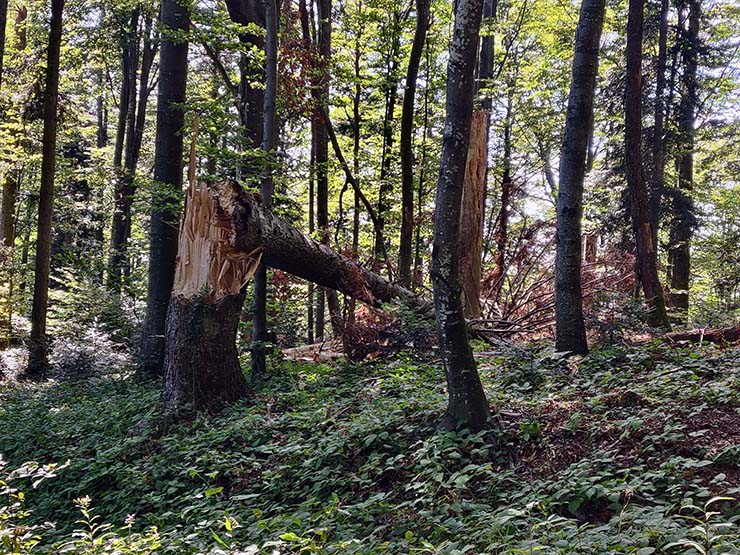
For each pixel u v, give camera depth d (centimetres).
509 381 785
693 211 1900
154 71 2817
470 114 582
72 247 2544
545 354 819
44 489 734
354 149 1959
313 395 888
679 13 1886
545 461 540
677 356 814
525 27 2177
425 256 2044
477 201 1342
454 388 600
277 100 1203
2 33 1469
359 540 427
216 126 1234
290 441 678
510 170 2125
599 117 2042
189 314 860
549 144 2197
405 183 1458
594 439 556
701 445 504
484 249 1781
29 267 2336
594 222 1830
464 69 574
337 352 1222
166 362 880
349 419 715
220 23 1193
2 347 1962
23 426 933
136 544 468
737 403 572
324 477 584
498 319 1327
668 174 2077
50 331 1711
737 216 2256
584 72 823
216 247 859
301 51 1171
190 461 693
